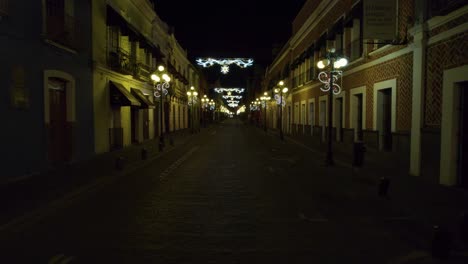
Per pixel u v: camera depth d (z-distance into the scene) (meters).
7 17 10.16
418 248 5.45
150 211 7.50
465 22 9.02
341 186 10.23
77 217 7.00
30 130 11.45
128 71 20.97
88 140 16.27
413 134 11.48
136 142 24.73
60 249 5.31
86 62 15.98
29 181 10.46
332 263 4.84
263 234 6.04
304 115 31.44
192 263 4.80
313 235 6.00
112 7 19.33
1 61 9.95
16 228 6.28
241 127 60.72
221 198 8.73
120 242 5.62
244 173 12.63
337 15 20.88
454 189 9.39
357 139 18.02
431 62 10.63
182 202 8.32
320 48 25.20
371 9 11.69
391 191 9.23
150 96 28.14
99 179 10.87
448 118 9.70
